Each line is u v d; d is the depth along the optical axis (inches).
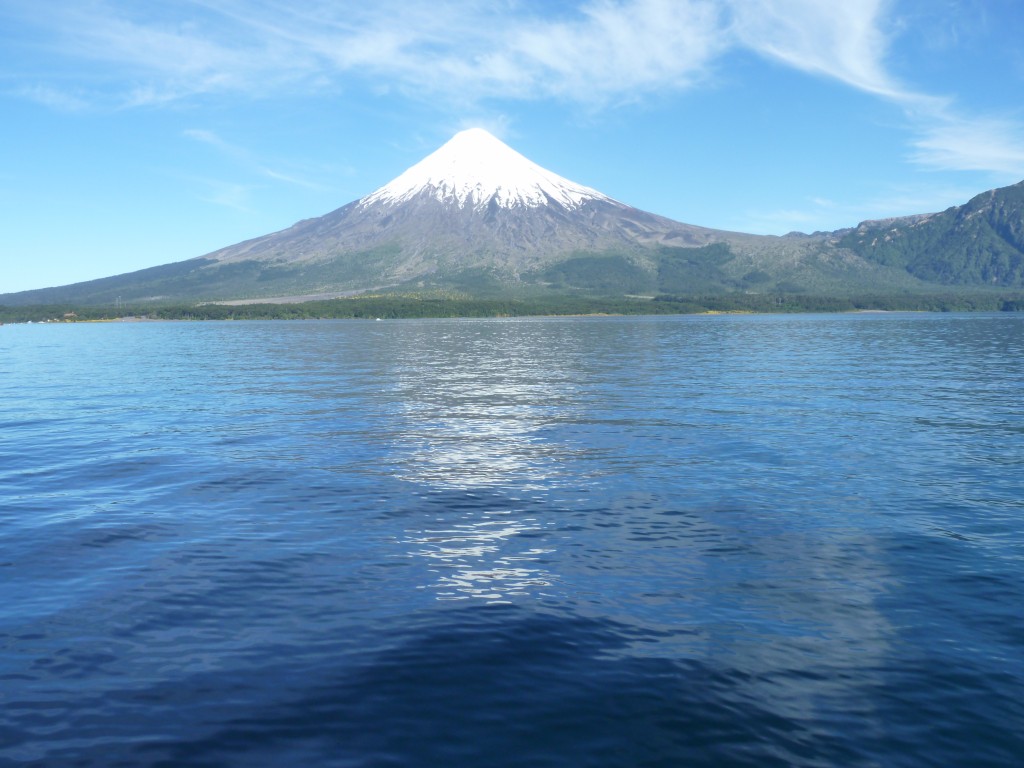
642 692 350.0
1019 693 349.7
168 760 300.8
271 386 1619.1
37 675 363.3
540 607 442.0
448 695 347.3
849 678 362.9
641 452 883.4
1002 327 4714.6
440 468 802.8
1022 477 757.3
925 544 551.8
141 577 488.7
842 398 1360.7
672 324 5664.4
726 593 463.2
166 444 948.0
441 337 3880.4
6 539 566.9
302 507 653.9
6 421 1148.5
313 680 359.6
